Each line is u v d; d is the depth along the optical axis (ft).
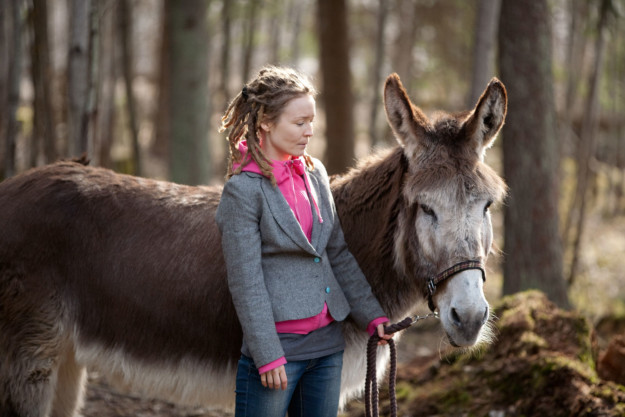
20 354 8.98
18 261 8.98
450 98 54.95
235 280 7.11
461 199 7.43
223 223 7.27
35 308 8.96
